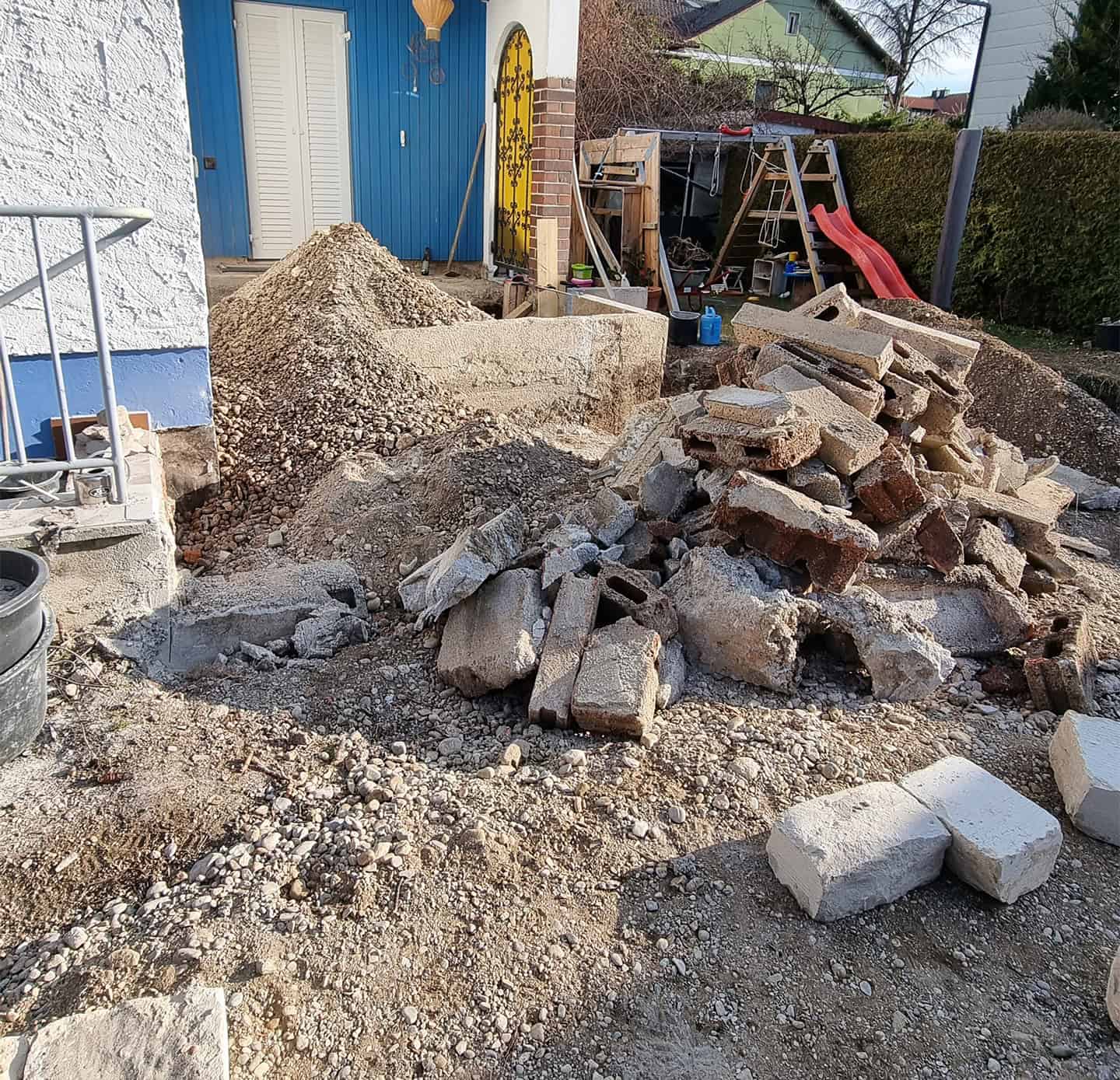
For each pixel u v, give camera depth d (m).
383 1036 2.15
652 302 10.36
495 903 2.51
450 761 3.19
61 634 3.54
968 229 11.30
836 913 2.53
